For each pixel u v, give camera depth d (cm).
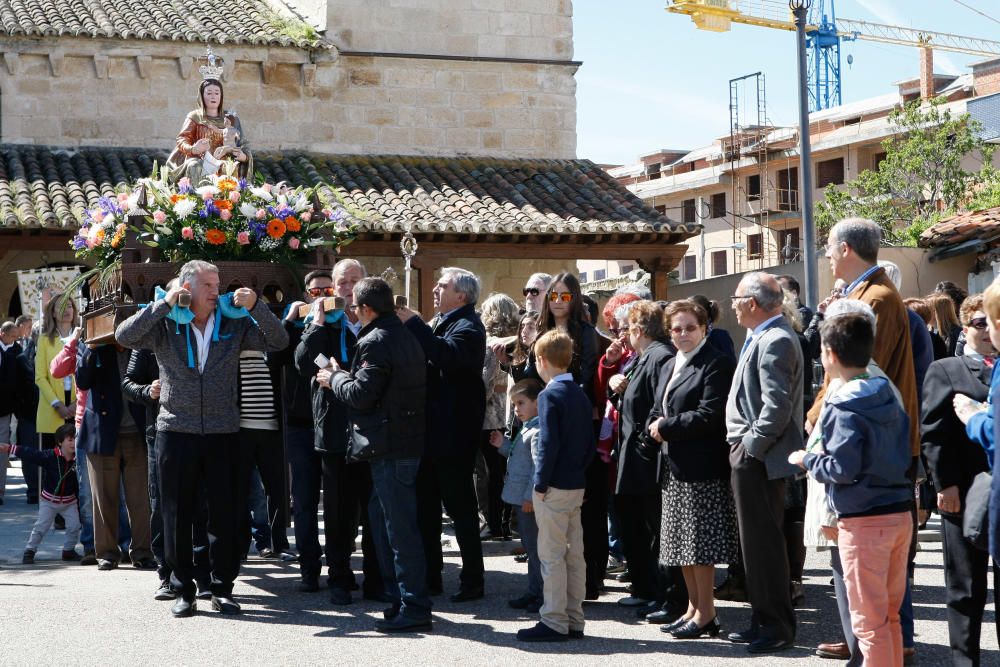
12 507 1354
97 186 1823
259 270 857
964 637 592
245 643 677
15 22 1977
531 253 1916
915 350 725
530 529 759
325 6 2134
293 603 791
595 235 1894
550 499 687
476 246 1889
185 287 738
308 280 846
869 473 542
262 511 996
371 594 802
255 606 781
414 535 713
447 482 804
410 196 1955
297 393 818
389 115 2159
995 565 547
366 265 1928
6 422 1368
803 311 965
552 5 2247
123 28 2009
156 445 758
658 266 1969
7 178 1823
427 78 2181
